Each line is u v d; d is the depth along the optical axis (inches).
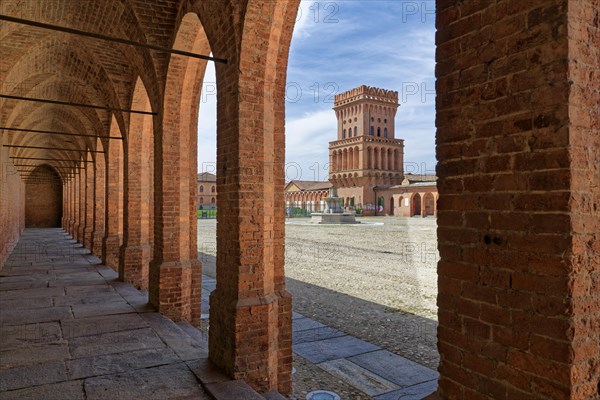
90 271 481.4
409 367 237.1
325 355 254.8
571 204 68.7
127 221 419.8
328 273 542.3
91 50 392.8
